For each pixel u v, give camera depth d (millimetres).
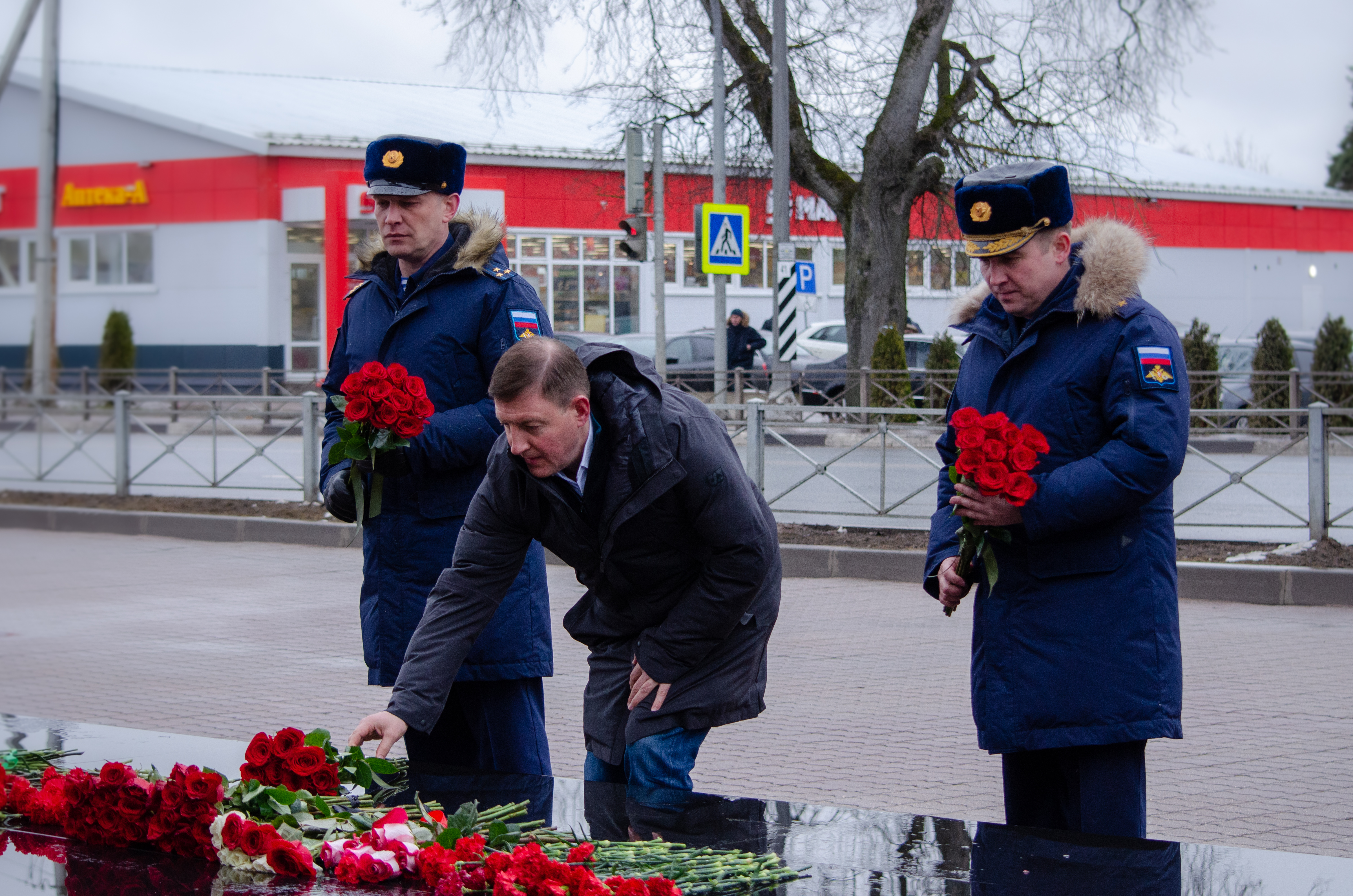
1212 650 7141
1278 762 5148
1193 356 18875
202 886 2301
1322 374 17625
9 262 29250
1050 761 3283
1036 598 3107
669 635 3025
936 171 19500
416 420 3512
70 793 2559
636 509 2863
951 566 3227
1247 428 10945
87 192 28281
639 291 29781
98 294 28375
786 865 2369
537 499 2984
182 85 30500
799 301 18281
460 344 3805
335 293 26094
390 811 2566
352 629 7918
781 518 11062
